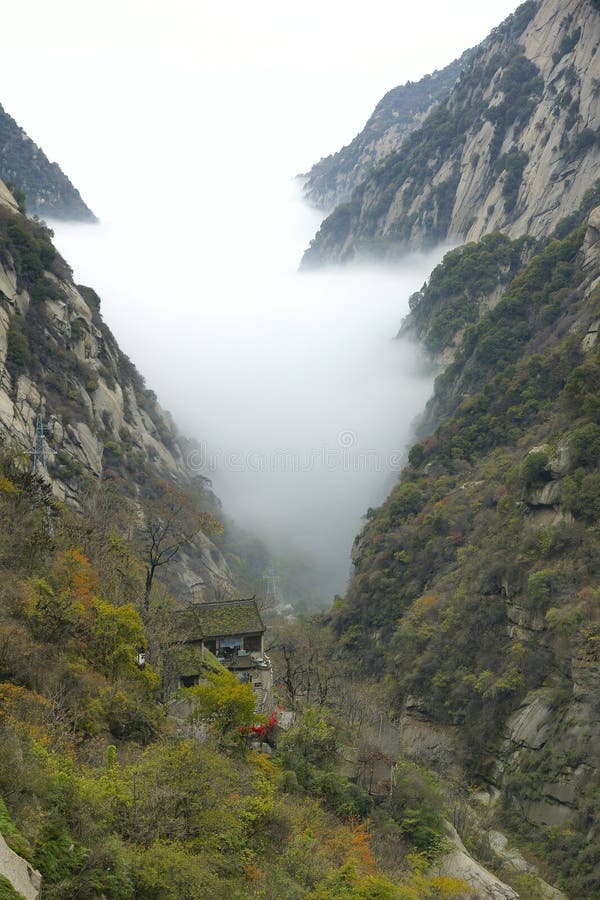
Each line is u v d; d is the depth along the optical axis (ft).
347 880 104.88
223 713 135.74
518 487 272.92
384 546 325.62
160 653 148.25
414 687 242.99
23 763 78.07
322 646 290.97
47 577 144.25
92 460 309.22
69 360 345.10
